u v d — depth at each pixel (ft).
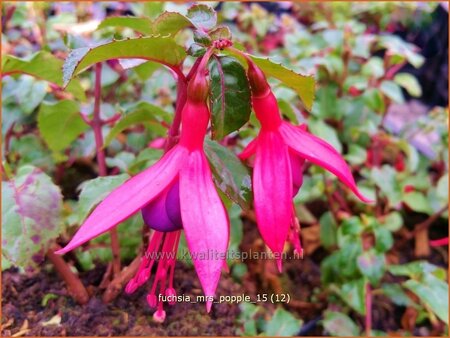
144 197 0.34
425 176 0.88
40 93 0.63
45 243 0.47
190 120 0.36
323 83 0.90
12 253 0.46
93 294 0.60
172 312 0.59
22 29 0.99
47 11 1.03
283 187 0.37
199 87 0.36
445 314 0.61
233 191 0.39
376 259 0.66
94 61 0.38
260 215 0.36
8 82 0.67
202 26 0.39
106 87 0.86
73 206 0.73
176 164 0.36
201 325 0.59
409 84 0.90
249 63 0.38
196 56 0.37
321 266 0.78
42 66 0.54
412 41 1.24
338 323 0.65
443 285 0.63
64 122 0.63
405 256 0.85
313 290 0.75
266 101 0.38
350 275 0.68
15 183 0.48
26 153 0.77
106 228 0.33
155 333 0.56
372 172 0.77
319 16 1.12
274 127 0.39
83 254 0.63
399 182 0.84
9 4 0.87
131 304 0.59
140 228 0.60
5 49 0.82
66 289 0.60
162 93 0.78
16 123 0.70
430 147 0.88
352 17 1.15
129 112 0.54
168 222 0.35
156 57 0.39
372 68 0.87
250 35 1.02
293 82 0.41
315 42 0.99
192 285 0.63
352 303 0.66
